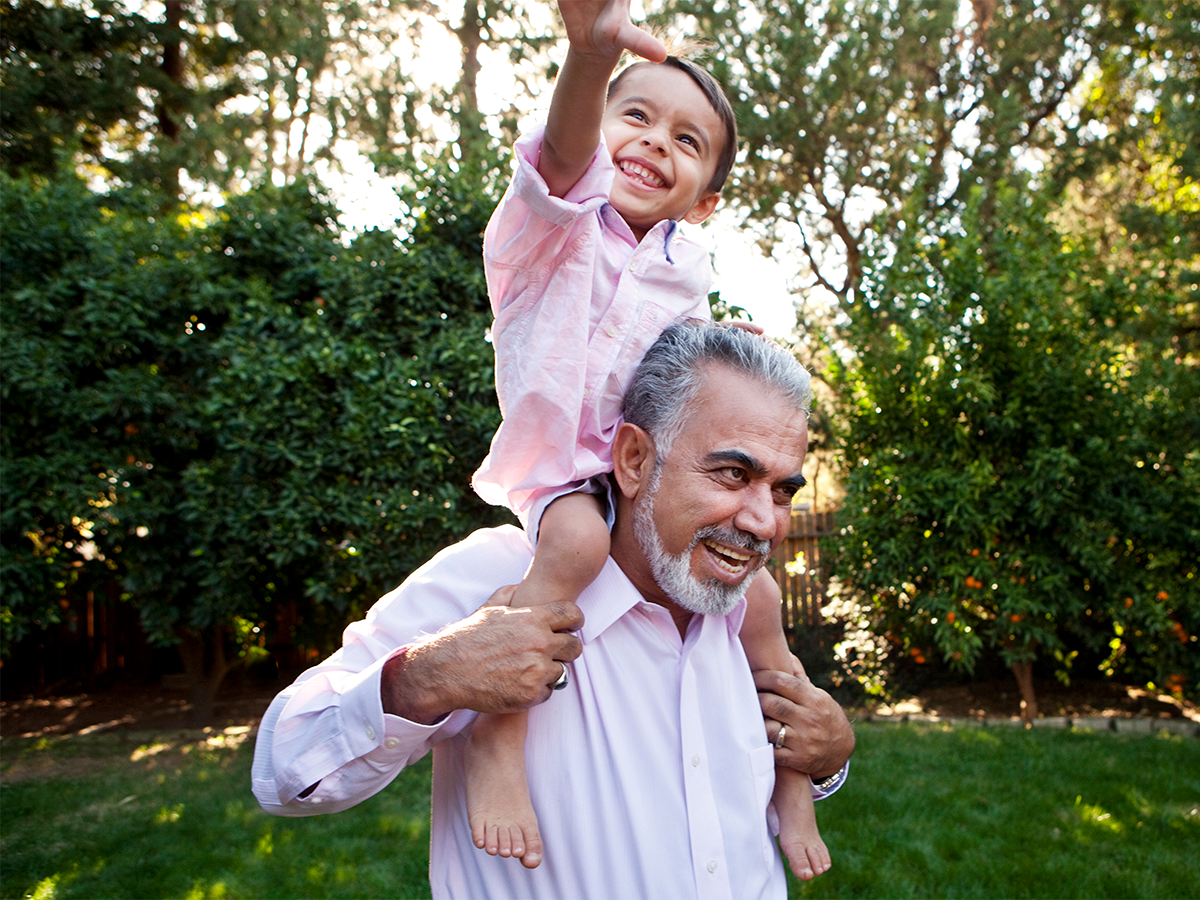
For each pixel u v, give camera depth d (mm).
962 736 6230
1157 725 6520
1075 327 6422
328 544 5859
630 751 1274
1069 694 7648
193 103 11438
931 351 6688
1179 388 6562
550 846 1239
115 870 4203
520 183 1187
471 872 1280
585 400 1338
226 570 6062
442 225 6387
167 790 5410
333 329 6223
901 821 4602
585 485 1342
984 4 10898
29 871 4219
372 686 1169
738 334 1281
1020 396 6301
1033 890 3852
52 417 6430
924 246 6863
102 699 8836
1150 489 6273
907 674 7848
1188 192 8547
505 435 1316
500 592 1268
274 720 1301
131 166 10586
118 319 6395
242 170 10625
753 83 10031
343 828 4695
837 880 3936
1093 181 10188
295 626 7656
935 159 10742
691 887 1229
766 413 1219
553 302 1291
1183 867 4027
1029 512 6312
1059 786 5105
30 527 6160
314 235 6809
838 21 10195
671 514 1228
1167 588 6211
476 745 1241
